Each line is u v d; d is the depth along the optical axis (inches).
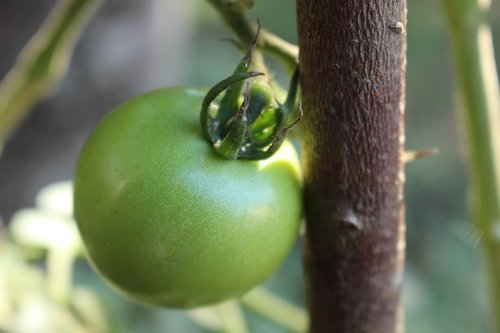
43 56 14.2
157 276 10.3
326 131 10.0
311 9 9.5
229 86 9.7
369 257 10.7
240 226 10.2
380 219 10.5
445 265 36.0
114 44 23.5
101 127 10.6
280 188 10.4
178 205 10.0
